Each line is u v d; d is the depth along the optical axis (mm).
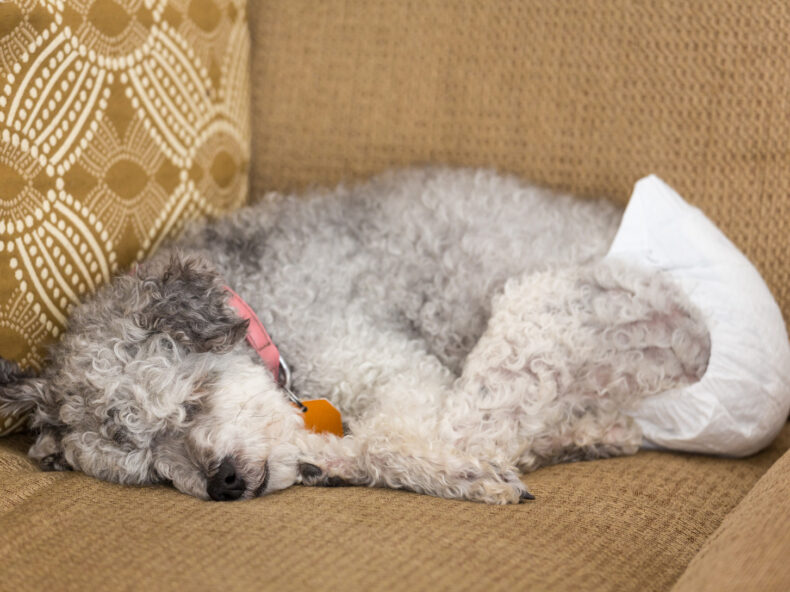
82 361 1765
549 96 2252
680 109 2176
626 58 2197
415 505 1564
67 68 1816
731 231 2162
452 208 2127
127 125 1974
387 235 2117
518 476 1755
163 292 1783
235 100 2330
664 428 1934
